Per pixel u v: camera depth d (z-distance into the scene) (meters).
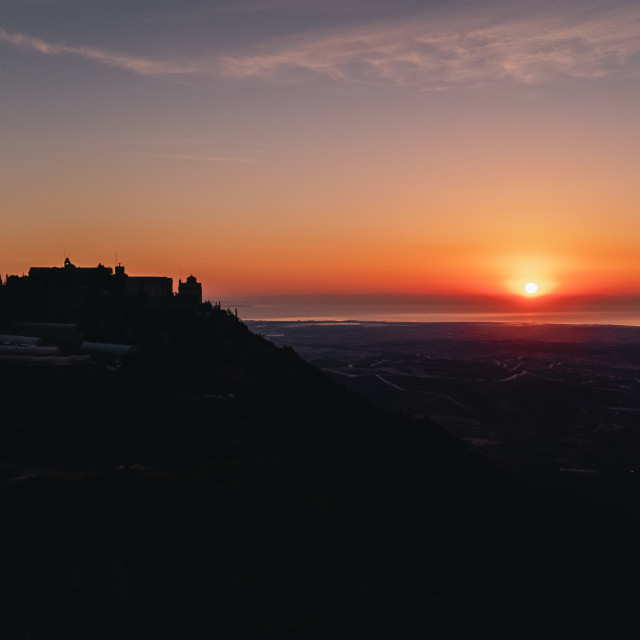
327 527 96.19
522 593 103.50
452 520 114.06
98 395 117.75
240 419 117.56
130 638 71.88
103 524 84.62
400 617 88.19
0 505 83.50
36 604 71.88
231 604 80.00
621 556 133.25
